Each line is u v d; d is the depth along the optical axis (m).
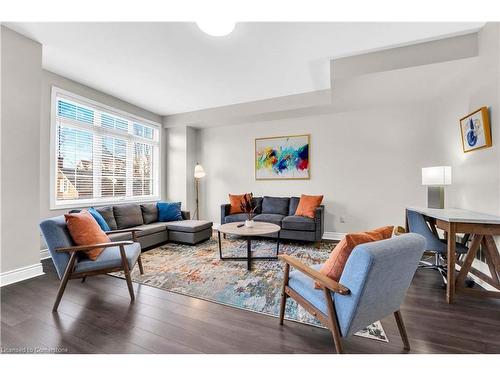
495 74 2.13
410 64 2.51
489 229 1.99
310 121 4.52
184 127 5.20
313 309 1.41
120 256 2.09
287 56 2.76
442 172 2.83
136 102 4.41
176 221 4.18
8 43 2.33
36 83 2.54
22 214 2.45
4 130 2.32
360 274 1.12
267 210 4.57
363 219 4.16
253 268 2.76
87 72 3.21
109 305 1.93
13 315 1.77
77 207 3.53
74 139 3.55
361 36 2.37
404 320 1.72
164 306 1.92
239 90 3.81
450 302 1.98
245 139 5.09
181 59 2.85
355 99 3.57
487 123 2.26
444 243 2.40
